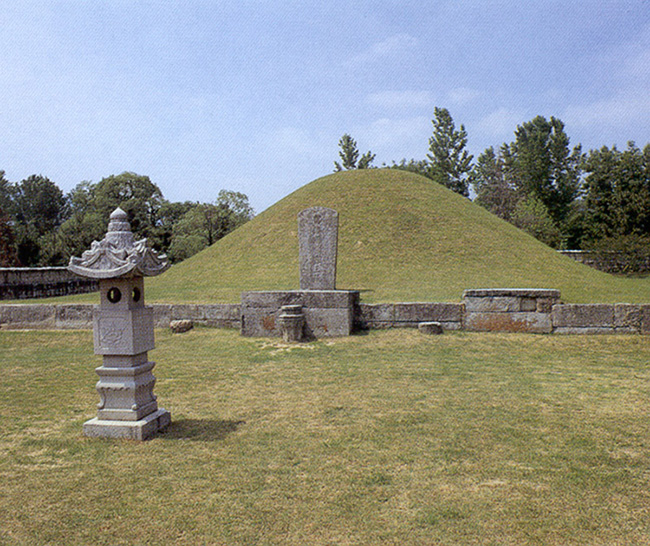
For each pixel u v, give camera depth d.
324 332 10.51
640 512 3.47
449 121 54.72
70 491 3.92
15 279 19.86
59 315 12.31
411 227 21.77
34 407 6.33
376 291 15.52
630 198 45.72
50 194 65.31
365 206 23.67
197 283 19.31
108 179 48.25
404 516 3.47
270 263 20.41
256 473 4.19
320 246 13.16
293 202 25.73
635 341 9.34
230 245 23.67
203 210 46.78
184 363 8.73
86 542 3.22
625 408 5.74
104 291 5.17
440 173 55.41
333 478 4.07
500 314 10.26
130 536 3.28
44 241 43.19
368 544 3.14
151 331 5.44
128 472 4.25
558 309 9.99
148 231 47.72
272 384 7.20
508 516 3.44
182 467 4.32
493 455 4.46
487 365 8.06
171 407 6.18
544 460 4.34
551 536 3.20
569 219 51.41
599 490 3.78
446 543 3.14
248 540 3.21
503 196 53.25
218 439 4.99
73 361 9.33
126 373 5.11
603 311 9.90
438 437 4.93
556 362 8.20
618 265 35.47
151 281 20.86
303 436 5.04
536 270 18.72
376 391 6.68
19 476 4.21
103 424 5.09
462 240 20.84
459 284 16.31
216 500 3.73
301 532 3.29
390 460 4.41
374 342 9.84
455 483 3.95
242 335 10.94
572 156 52.66
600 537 3.19
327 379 7.40
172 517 3.50
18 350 10.58
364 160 65.31
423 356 8.73
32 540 3.25
